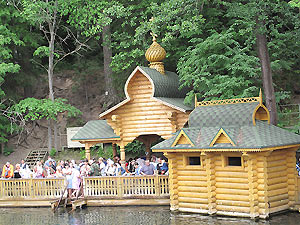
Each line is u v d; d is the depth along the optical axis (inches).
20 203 1009.5
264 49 988.6
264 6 986.7
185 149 800.3
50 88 1440.7
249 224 716.7
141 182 922.7
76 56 1827.0
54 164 1126.4
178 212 836.0
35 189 1000.2
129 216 834.2
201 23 1144.2
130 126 1068.5
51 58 1440.7
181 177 835.4
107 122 1091.9
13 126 1459.2
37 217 887.7
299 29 1064.2
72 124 1619.1
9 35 1427.2
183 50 1250.6
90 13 1387.8
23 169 1056.8
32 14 1332.4
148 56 1120.2
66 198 964.0
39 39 1568.7
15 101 1552.7
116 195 936.9
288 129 1084.5
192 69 1042.7
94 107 1680.6
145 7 1355.8
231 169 776.3
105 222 802.8
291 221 723.4
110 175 972.6
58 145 1545.3
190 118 851.4
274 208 771.4
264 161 749.9
